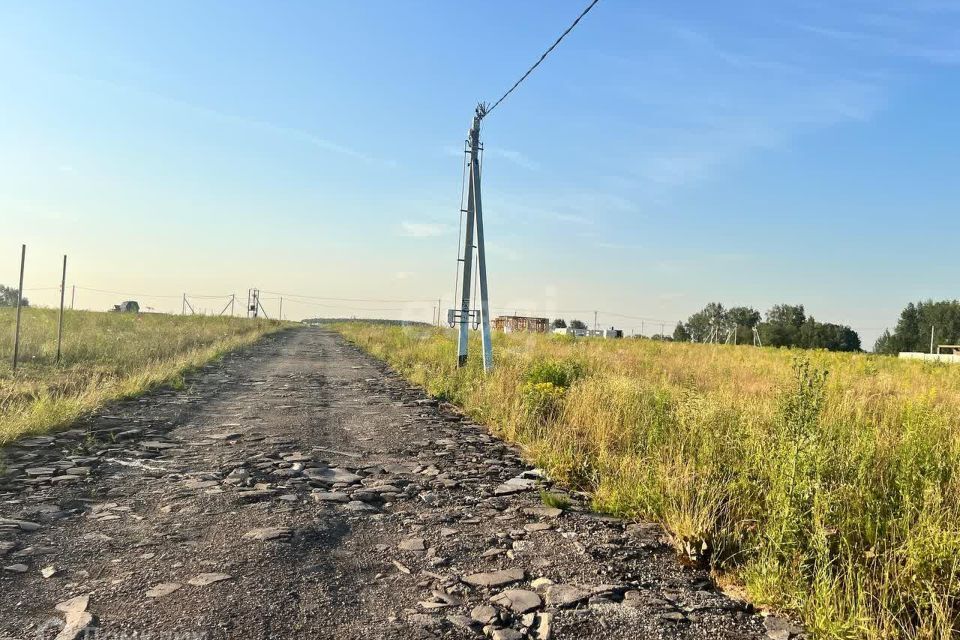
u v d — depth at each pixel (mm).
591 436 8734
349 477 6996
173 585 3943
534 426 9617
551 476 7219
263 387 15125
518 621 3643
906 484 5203
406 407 12562
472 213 18047
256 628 3416
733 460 6730
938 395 12711
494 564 4543
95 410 10492
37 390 11680
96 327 27828
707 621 3719
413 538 5055
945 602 3670
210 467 7191
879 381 15875
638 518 5754
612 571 4453
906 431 7000
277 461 7598
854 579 4016
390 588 4051
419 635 3418
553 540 5086
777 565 4148
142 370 15484
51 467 6855
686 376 16312
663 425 8461
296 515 5516
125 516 5352
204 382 15562
